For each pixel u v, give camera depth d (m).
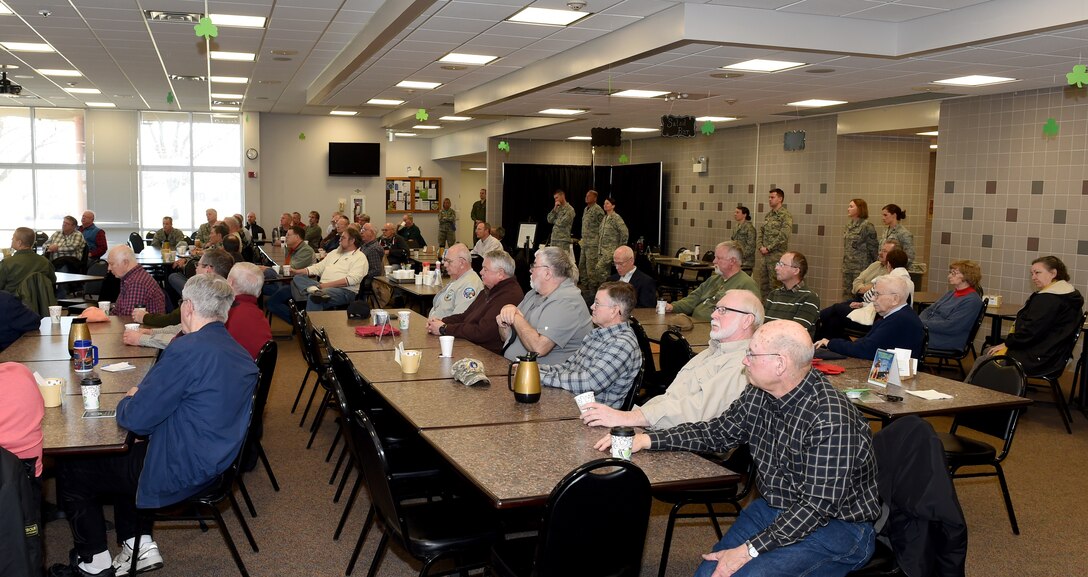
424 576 2.55
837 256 10.74
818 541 2.29
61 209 15.24
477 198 21.44
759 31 5.77
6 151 14.86
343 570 3.32
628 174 15.52
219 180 15.94
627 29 6.46
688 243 14.05
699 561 3.47
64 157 15.16
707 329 5.26
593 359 3.37
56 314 5.02
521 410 3.04
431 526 2.65
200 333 2.96
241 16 7.07
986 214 8.52
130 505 3.23
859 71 7.09
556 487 2.09
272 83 11.36
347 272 8.19
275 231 14.55
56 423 2.83
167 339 4.25
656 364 6.95
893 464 2.51
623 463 2.15
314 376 6.80
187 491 2.95
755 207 12.24
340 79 9.48
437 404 3.12
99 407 3.04
